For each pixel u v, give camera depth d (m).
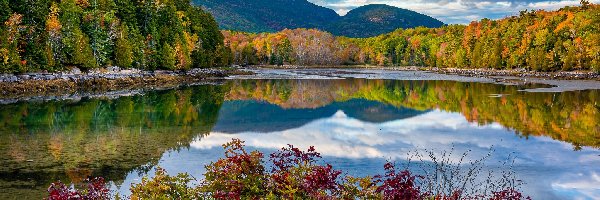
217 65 123.69
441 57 164.38
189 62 98.94
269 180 9.30
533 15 144.12
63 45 69.94
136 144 25.86
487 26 159.50
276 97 56.88
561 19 126.38
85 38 74.69
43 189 17.44
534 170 20.25
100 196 8.77
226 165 9.36
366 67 181.50
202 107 45.19
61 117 36.53
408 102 51.25
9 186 17.78
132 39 86.50
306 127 33.12
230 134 29.86
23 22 67.38
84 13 78.69
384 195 8.32
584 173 19.78
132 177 19.14
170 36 97.38
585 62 103.00
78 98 52.44
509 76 107.00
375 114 40.88
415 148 25.19
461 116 38.59
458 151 24.38
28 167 20.66
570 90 64.00
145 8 94.94
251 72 120.31
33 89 59.56
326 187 8.53
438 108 45.03
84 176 19.25
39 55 65.19
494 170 20.14
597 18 113.50
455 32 177.38
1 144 25.64
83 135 28.58
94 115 37.91
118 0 89.56
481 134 29.44
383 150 24.55
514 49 126.75
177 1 117.56
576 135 28.70
